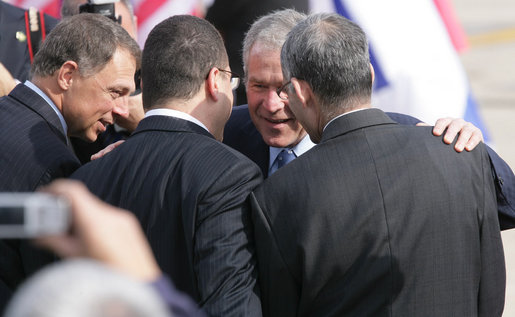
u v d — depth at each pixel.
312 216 6.66
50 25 12.66
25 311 1.90
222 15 16.25
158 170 6.92
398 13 14.93
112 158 7.22
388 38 14.84
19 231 2.23
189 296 6.86
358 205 6.61
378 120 7.00
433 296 6.60
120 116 8.47
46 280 1.94
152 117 7.31
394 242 6.54
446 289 6.64
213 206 6.69
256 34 8.62
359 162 6.74
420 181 6.64
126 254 2.41
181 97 7.26
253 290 6.77
